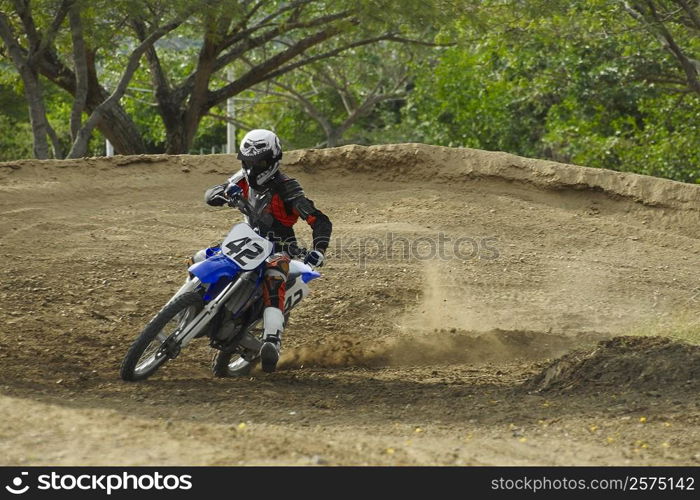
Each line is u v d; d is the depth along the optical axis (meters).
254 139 18.83
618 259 36.16
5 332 24.11
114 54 58.81
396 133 111.94
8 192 36.91
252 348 19.94
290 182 19.33
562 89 72.44
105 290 29.14
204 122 120.00
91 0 48.69
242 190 19.72
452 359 24.55
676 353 19.33
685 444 14.77
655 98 70.88
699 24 54.25
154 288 29.81
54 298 28.02
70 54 63.81
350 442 14.66
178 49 87.69
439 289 31.47
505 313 29.58
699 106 69.25
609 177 41.78
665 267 35.59
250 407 17.25
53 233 34.31
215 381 20.14
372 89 110.31
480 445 14.84
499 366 23.62
